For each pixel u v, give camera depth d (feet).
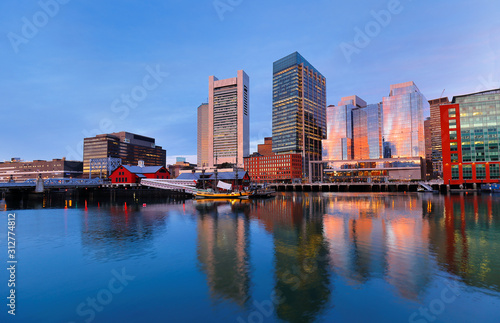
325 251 77.41
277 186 588.91
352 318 41.98
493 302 46.14
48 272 63.67
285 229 111.96
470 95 399.24
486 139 384.06
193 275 60.64
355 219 138.51
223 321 41.75
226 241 91.71
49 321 42.37
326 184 540.93
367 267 63.62
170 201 271.49
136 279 58.80
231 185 352.90
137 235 102.94
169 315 43.86
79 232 110.22
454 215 149.69
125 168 368.27
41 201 289.53
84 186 354.13
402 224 121.29
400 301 46.91
